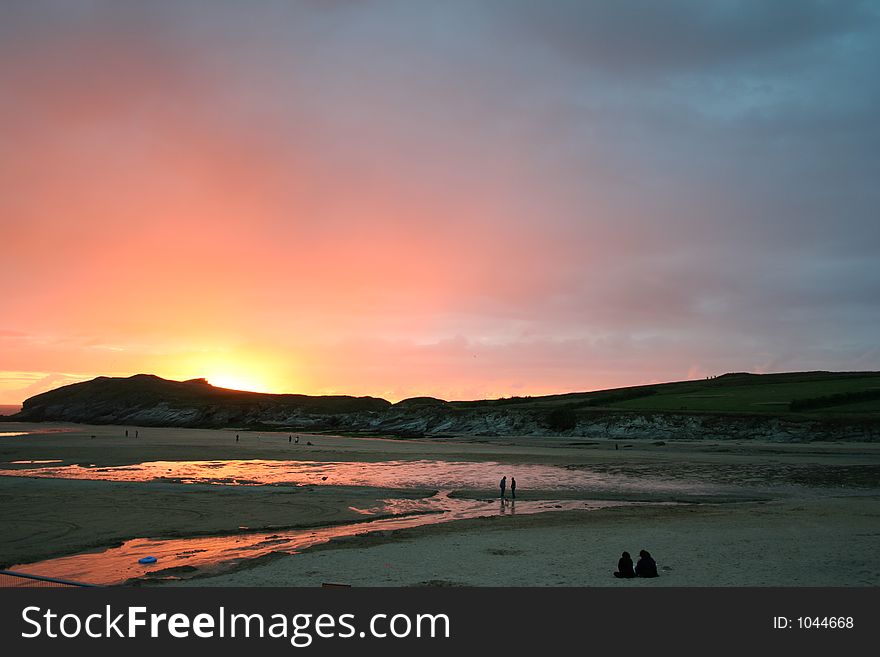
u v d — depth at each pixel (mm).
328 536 27422
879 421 84688
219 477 48062
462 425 129000
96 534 27219
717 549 22391
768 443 81500
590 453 72250
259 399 198000
